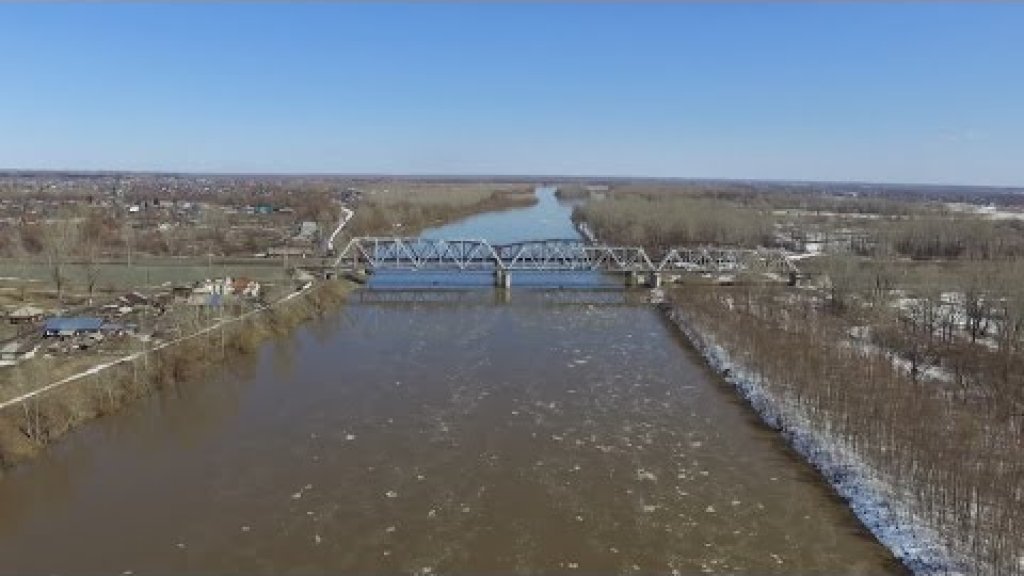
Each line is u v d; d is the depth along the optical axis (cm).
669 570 4491
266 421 6838
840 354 7494
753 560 4594
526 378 8181
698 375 8350
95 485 5534
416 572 4459
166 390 7569
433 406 7244
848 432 5981
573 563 4569
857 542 4791
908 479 5216
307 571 4469
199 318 9269
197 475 5712
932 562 4438
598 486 5572
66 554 4606
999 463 5169
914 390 6462
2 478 5581
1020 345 7925
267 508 5209
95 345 8088
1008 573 4181
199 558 4584
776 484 5597
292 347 9481
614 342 9888
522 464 5941
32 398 6456
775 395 7200
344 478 5672
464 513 5162
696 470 5841
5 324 8856
